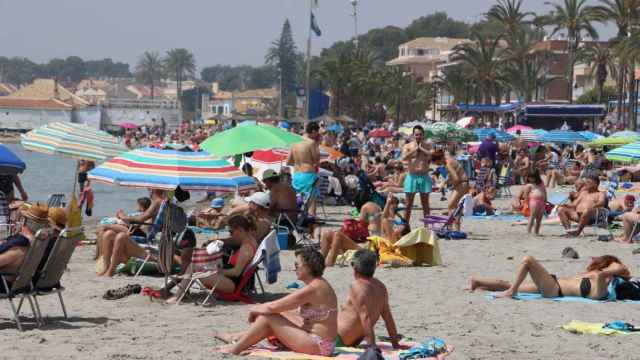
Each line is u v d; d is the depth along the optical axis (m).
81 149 32.25
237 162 49.22
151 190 28.25
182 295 21.80
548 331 19.25
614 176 64.19
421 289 24.25
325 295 16.42
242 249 22.09
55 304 21.36
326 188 48.88
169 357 16.16
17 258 18.22
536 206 37.91
